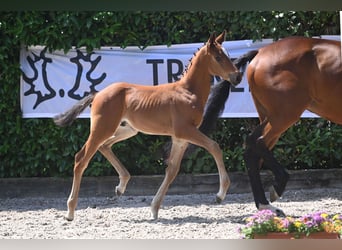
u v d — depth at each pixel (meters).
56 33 11.22
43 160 11.34
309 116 11.17
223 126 11.42
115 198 10.95
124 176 9.32
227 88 9.30
